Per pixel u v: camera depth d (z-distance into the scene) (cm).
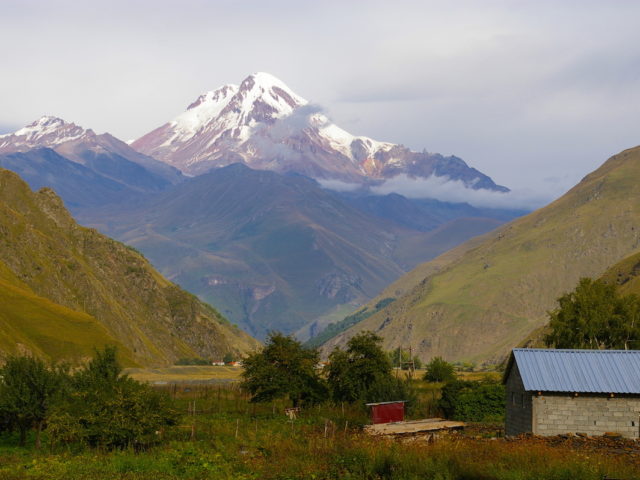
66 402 5481
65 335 16162
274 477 4250
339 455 4525
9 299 16650
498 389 7194
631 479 3744
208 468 4519
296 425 6731
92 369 6272
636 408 5466
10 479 4134
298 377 8288
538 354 5756
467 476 3834
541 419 5472
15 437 6197
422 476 3956
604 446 4975
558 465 3825
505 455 4153
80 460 4816
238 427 6544
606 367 5631
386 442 4878
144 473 4406
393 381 7669
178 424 5944
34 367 5769
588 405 5478
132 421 5341
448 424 6331
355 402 8038
